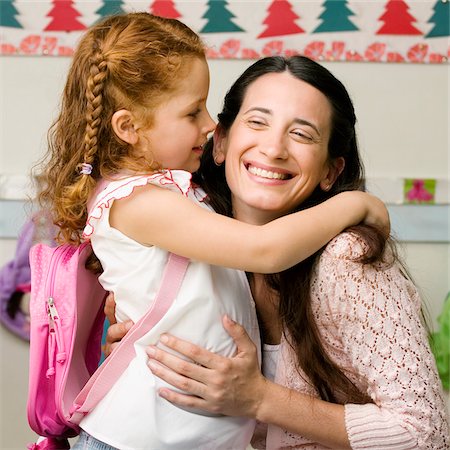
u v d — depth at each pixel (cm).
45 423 145
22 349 272
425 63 276
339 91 146
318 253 140
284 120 140
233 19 271
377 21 274
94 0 271
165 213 134
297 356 143
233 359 136
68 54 272
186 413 137
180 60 143
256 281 153
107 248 140
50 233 220
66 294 143
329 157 149
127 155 144
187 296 136
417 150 278
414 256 276
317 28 273
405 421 133
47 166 160
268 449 149
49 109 274
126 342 137
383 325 135
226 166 148
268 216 149
